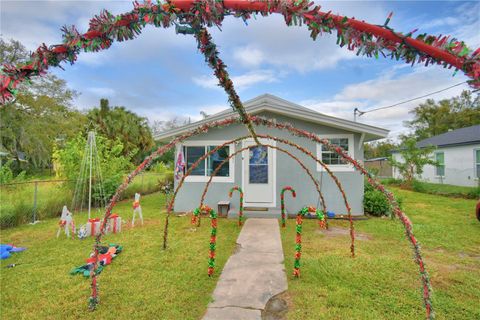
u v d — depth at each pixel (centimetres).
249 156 761
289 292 300
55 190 786
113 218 552
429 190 1198
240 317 252
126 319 254
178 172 764
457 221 648
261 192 755
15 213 616
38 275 347
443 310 268
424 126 2884
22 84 104
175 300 285
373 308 270
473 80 81
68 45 108
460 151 1397
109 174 895
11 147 1758
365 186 795
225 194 759
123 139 2131
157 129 4006
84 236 509
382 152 3170
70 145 859
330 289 307
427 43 85
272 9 95
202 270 360
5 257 407
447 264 383
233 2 96
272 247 453
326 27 94
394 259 397
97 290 282
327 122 688
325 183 718
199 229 579
